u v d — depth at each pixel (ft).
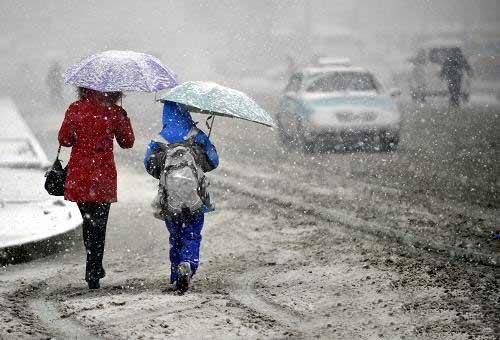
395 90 161.79
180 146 62.95
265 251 79.51
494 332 53.26
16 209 92.12
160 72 66.13
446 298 61.31
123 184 121.70
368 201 103.96
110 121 65.46
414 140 166.81
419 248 78.64
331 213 96.58
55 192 66.95
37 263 74.95
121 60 65.00
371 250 77.87
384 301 60.95
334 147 158.81
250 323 56.24
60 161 66.95
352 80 165.07
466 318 56.34
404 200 104.01
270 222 93.56
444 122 203.10
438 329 54.19
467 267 70.85
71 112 65.31
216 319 57.11
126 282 68.49
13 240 75.92
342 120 152.05
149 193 113.60
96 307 59.88
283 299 62.34
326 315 58.18
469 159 136.98
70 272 71.67
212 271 72.18
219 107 61.52
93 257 65.67
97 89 63.21
